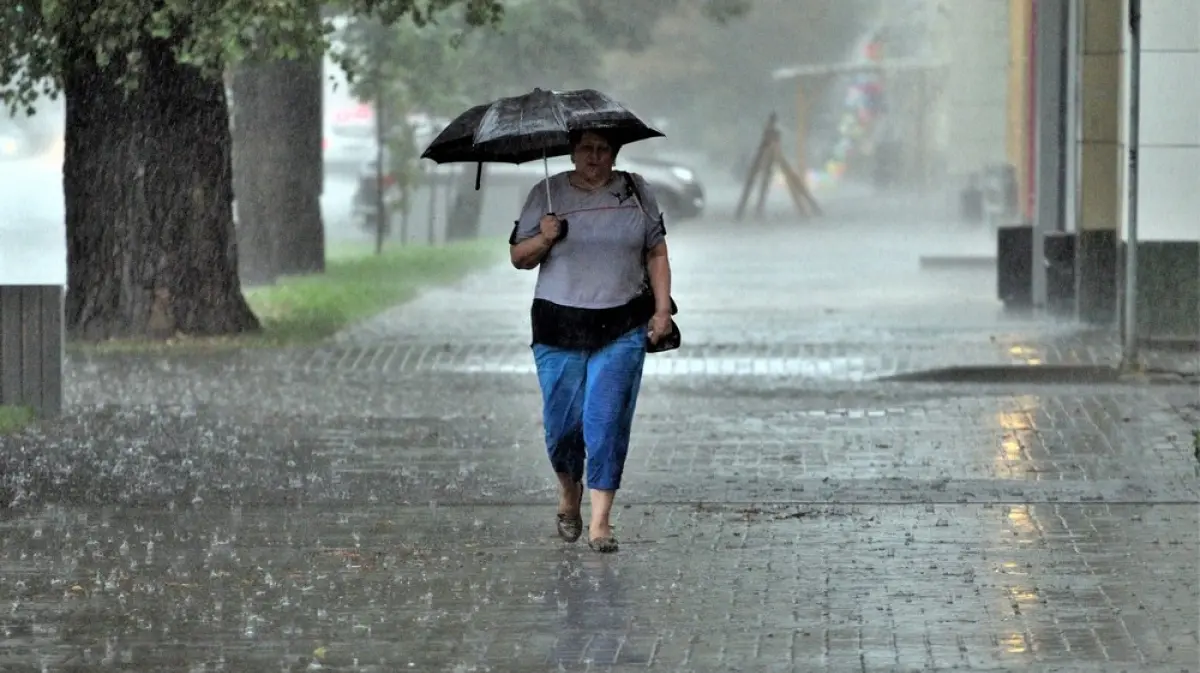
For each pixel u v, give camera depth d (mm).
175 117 53656
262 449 35844
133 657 21125
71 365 48156
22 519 29094
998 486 31594
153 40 52969
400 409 41438
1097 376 45312
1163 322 49188
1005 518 28766
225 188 54406
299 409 41219
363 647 21469
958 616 22656
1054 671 20141
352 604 23531
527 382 46000
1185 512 29141
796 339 52906
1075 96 56312
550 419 26641
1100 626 22094
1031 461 34219
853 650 21156
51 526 28547
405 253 89000
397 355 50469
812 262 84500
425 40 88188
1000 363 46844
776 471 33375
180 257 53844
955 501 30266
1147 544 26766
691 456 35000
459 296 68125
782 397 43000
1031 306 59125
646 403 42156
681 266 82312
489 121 25891
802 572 25156
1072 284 56750
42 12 47031
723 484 32031
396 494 31234
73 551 26766
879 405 41562
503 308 63500
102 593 24172
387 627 22359
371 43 87688
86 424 38688
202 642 21750
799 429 38156
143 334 53594
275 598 23891
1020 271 59219
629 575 25047
